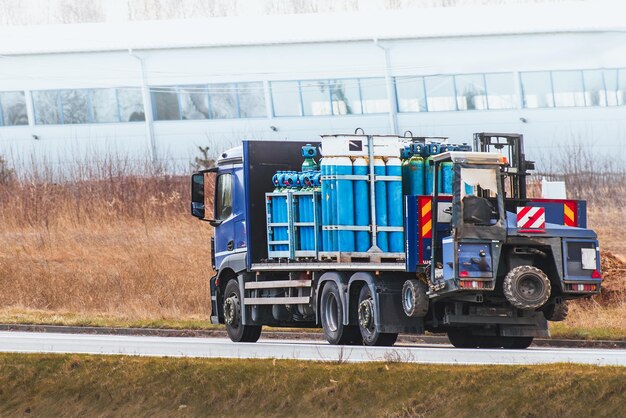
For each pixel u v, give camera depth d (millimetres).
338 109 185875
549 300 74438
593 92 181125
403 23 186625
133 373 59812
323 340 93562
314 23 190500
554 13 185250
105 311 119125
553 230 72000
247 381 57094
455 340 82938
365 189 81125
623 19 181500
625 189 158250
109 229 152000
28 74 190000
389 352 65000
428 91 184125
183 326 102938
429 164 79125
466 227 70875
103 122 188750
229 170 93500
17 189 165750
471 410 51219
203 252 140375
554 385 51219
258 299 89125
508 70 182375
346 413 53406
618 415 49156
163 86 187625
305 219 85000
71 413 58594
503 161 71938
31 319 107875
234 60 187250
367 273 78688
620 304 105500
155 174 170500
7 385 60969
